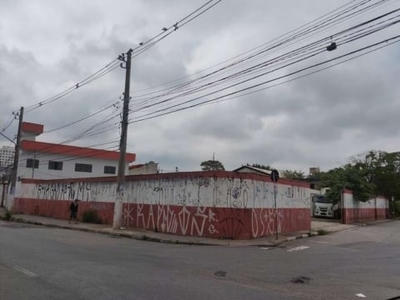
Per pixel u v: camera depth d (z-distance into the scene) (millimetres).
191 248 17453
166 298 7777
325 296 8602
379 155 57031
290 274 11109
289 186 26328
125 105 25859
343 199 36750
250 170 39312
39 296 7656
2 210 49781
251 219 21562
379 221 42969
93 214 31172
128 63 26156
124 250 15555
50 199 38750
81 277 9523
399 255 16016
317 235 24844
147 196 25625
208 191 21812
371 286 9883
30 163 56250
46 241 17594
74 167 59125
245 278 10320
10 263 11312
